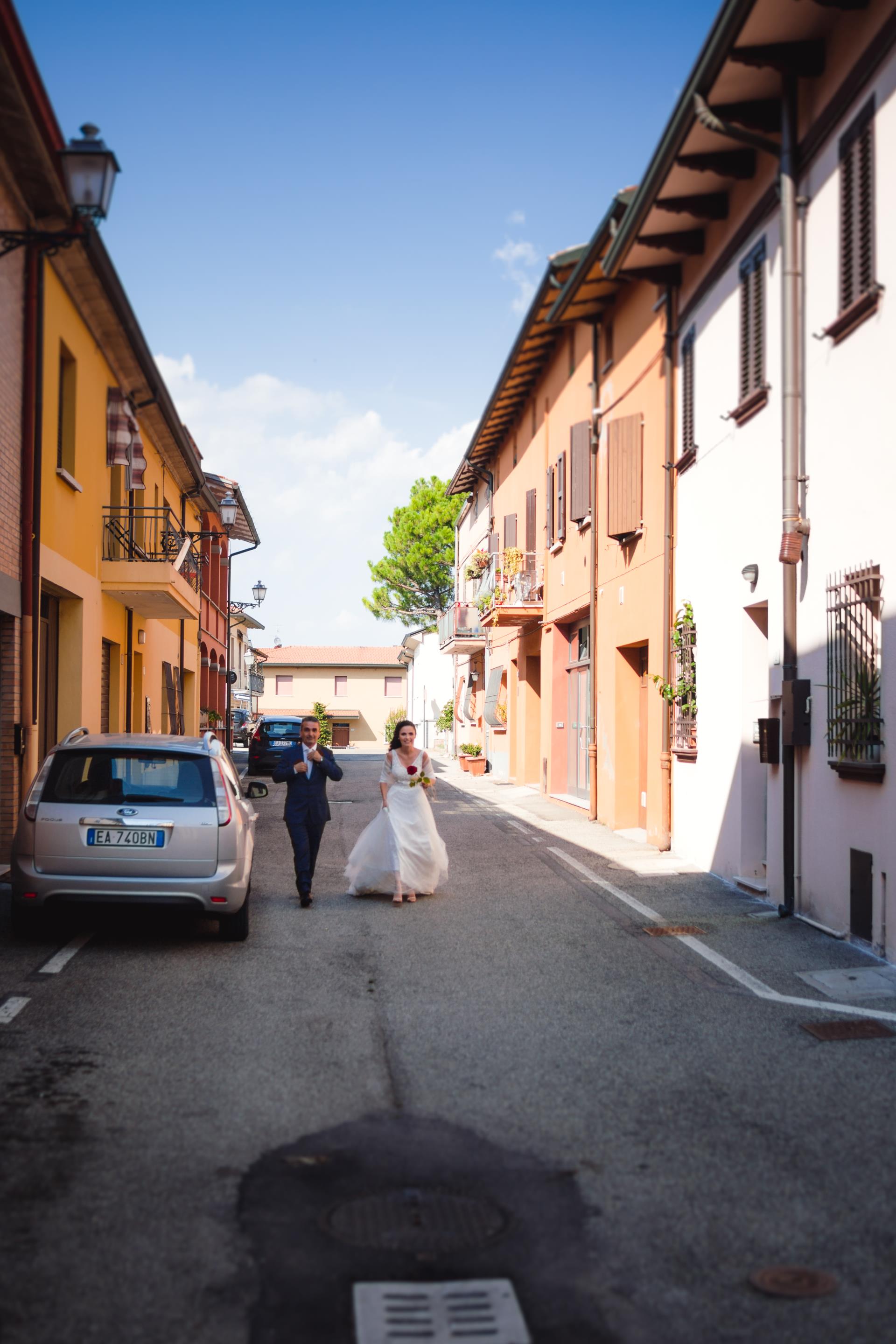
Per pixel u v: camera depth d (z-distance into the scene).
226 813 8.49
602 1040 6.16
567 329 19.81
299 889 10.42
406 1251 3.65
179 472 23.38
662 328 14.01
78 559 14.37
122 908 8.31
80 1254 3.59
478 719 33.91
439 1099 5.20
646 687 16.30
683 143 10.42
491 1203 4.05
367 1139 4.67
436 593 54.62
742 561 11.02
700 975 7.69
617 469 15.51
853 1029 6.38
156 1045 5.95
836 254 8.70
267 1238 3.73
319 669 76.81
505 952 8.45
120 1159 4.40
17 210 11.38
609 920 9.69
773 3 8.33
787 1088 5.38
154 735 9.43
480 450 28.77
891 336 7.76
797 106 9.30
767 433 10.34
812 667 9.18
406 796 10.84
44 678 14.06
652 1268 3.57
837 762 8.55
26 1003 6.74
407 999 7.05
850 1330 3.22
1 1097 5.11
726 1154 4.54
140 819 8.32
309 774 10.61
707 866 12.40
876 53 7.89
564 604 20.34
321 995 7.12
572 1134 4.75
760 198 10.41
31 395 11.87
